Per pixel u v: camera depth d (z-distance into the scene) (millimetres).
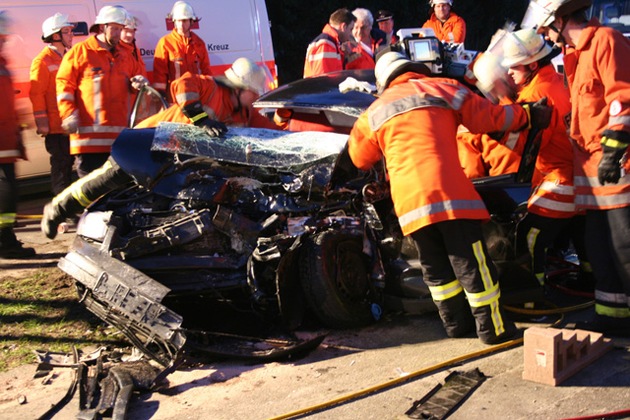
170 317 4543
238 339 4938
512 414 3713
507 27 5113
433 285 4609
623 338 4531
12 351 5051
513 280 4895
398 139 4379
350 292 5016
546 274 5688
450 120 4441
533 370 4031
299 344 4590
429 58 6535
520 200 4883
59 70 7516
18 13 8578
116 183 5816
